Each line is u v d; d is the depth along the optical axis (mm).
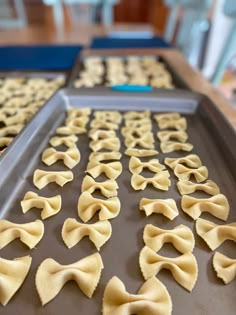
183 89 713
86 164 449
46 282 267
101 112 623
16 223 337
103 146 498
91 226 328
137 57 1108
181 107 624
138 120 591
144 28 1777
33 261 292
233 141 443
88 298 259
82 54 1125
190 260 291
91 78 872
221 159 449
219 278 274
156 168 434
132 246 312
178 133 530
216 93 748
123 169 438
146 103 634
